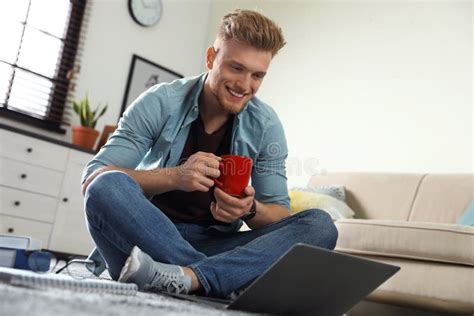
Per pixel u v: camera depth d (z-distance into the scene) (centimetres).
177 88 173
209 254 162
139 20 465
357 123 390
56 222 370
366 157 380
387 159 370
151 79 477
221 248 161
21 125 402
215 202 155
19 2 407
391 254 232
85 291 99
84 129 398
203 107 174
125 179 136
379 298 233
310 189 337
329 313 128
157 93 169
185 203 169
